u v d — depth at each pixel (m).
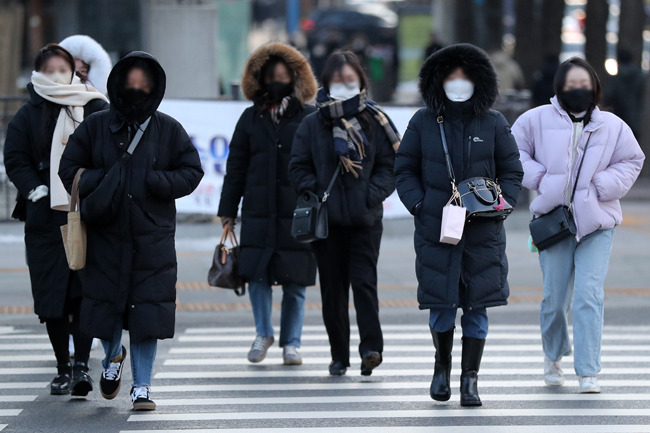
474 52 17.58
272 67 20.95
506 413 17.70
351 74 19.66
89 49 21.92
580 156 18.78
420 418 17.41
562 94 18.86
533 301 27.97
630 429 16.81
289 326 21.39
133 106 17.25
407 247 34.69
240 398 18.75
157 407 18.17
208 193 32.97
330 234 19.81
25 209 19.47
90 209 17.00
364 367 19.84
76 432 16.66
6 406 18.30
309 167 19.91
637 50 55.66
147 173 17.27
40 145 18.98
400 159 18.05
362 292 19.78
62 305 18.72
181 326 25.00
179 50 39.94
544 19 61.75
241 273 21.20
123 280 17.23
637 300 27.98
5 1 59.44
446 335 18.03
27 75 65.50
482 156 17.69
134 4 63.19
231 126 32.75
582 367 18.94
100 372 20.62
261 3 114.62
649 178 50.53
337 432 16.62
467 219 17.53
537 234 18.86
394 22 113.38
